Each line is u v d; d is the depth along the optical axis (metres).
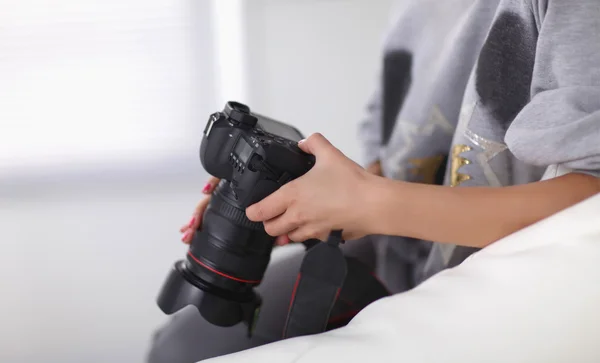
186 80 1.64
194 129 1.67
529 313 0.39
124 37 1.61
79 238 1.64
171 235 1.64
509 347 0.38
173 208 1.66
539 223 0.45
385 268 0.80
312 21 1.53
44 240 1.63
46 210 1.65
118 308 1.57
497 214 0.51
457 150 0.69
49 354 1.53
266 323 0.69
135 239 1.64
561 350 0.37
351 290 0.68
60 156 1.67
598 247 0.40
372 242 0.81
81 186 1.68
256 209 0.57
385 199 0.53
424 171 0.77
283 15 1.54
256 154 0.56
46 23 1.59
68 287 1.59
